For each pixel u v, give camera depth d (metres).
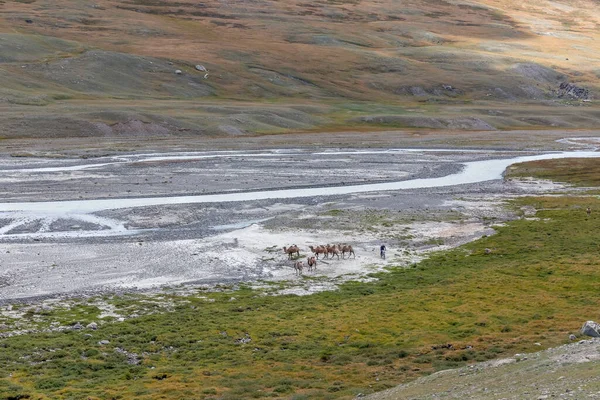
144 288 45.78
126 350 34.53
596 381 20.17
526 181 95.00
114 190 82.56
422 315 40.28
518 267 50.91
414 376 30.30
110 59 198.75
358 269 51.47
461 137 154.62
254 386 29.31
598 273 48.75
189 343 35.69
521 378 23.47
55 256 52.88
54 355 33.28
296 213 70.50
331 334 37.03
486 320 38.78
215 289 46.06
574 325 37.12
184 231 61.97
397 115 183.50
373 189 86.81
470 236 61.84
